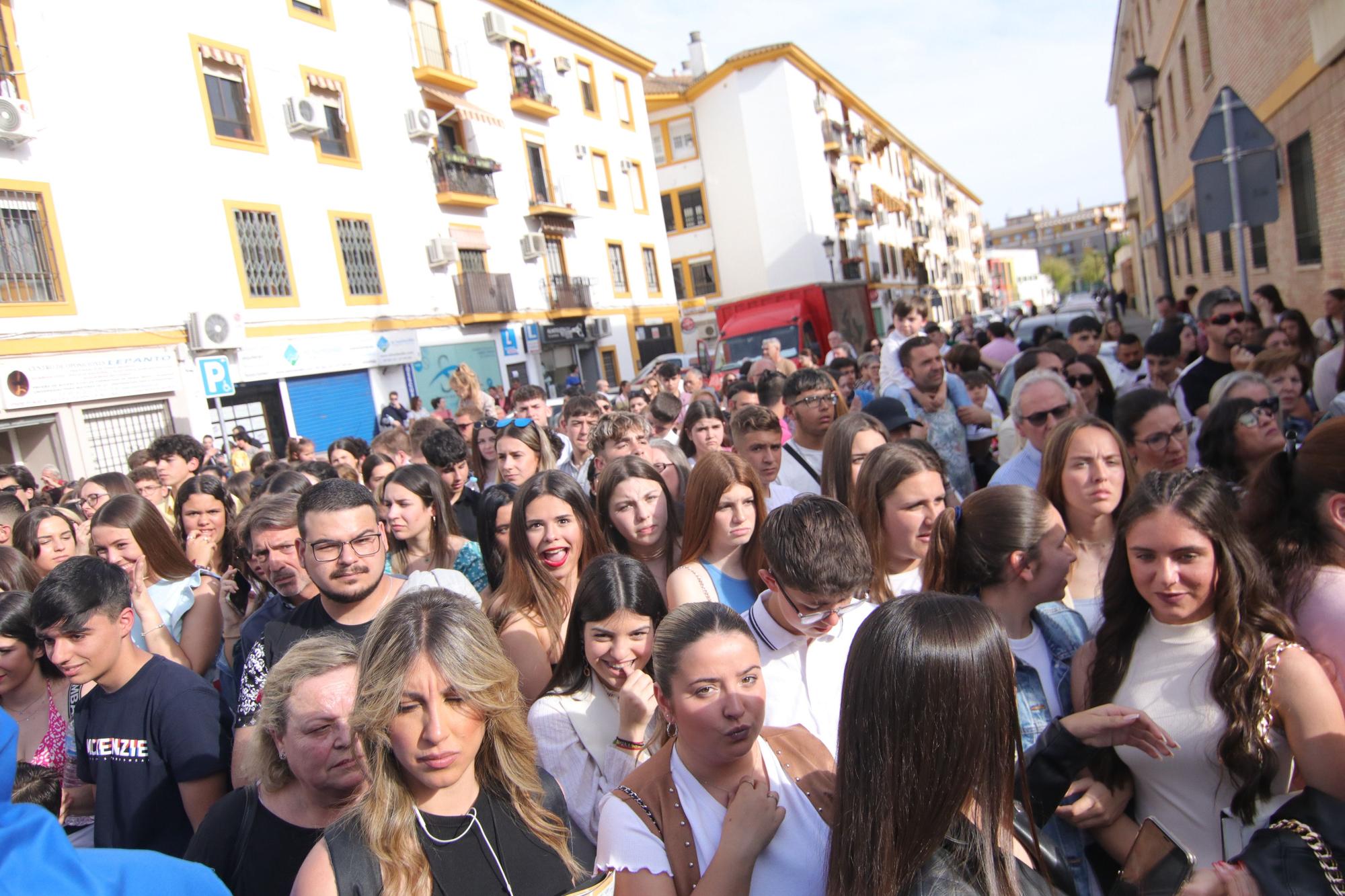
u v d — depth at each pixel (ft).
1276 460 9.16
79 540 19.19
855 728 6.06
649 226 113.19
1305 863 6.12
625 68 111.14
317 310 65.21
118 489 19.72
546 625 11.85
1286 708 7.34
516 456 18.63
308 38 66.74
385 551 11.69
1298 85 36.60
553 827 7.46
